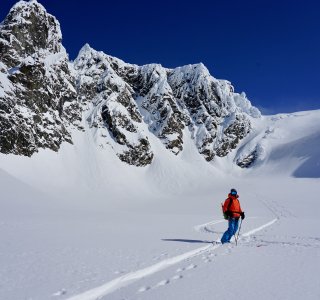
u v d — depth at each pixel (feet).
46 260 34.91
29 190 197.77
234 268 33.14
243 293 25.14
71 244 46.09
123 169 336.49
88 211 155.84
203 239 53.88
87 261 34.65
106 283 26.40
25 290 24.49
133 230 67.21
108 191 281.13
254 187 325.21
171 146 416.87
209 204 230.89
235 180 383.65
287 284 27.61
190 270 32.30
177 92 519.19
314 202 224.12
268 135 490.90
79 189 258.57
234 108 522.88
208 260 36.96
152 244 47.06
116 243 47.75
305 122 518.78
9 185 189.98
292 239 54.95
